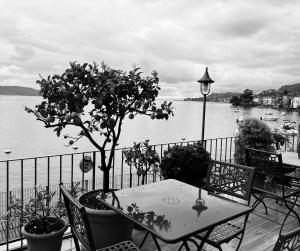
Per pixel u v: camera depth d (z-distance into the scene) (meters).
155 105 3.41
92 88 3.18
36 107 3.08
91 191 3.35
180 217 2.10
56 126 3.14
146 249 3.16
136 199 2.46
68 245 3.13
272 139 5.39
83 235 1.92
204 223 2.00
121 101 3.30
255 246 3.29
